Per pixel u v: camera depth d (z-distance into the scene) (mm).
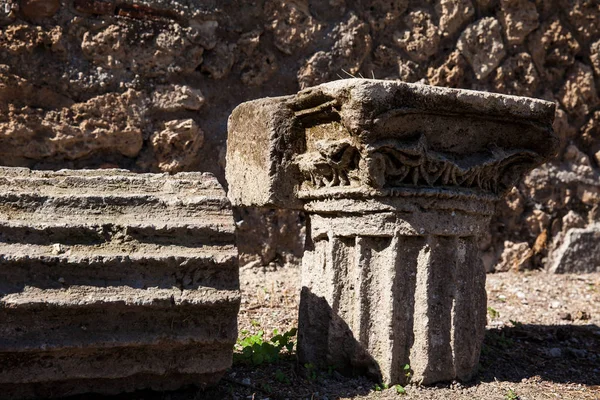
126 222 3188
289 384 3631
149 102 5648
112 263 3096
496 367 4129
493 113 3635
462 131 3668
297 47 6047
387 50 6266
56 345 3008
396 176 3570
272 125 3881
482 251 6582
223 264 3209
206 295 3170
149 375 3240
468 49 6465
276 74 6023
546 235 6742
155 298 3096
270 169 3893
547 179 6723
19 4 5312
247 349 3938
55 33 5371
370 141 3426
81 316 3066
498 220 6609
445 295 3697
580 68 6801
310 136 3877
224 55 5855
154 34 5637
